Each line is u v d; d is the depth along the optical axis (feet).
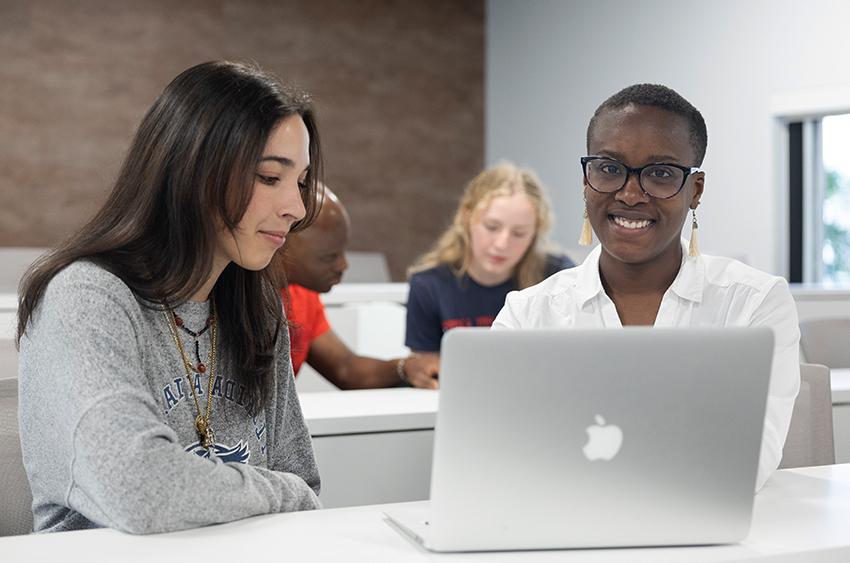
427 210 22.90
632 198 5.05
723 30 18.53
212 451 4.87
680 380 3.72
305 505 4.60
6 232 18.98
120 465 3.99
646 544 3.90
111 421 4.07
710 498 3.86
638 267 5.33
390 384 8.91
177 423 4.78
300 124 4.70
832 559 3.96
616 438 3.73
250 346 5.03
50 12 19.21
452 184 23.17
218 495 4.15
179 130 4.60
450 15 23.06
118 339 4.34
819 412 6.12
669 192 5.05
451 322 9.93
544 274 9.98
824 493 4.84
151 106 4.75
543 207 9.80
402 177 22.61
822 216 17.93
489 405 3.62
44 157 19.22
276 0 21.22
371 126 22.26
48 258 4.60
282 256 5.24
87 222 4.81
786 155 18.04
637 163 5.05
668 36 19.45
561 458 3.71
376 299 12.06
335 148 21.86
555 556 3.81
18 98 19.01
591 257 5.58
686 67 19.20
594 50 20.89
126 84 19.86
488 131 23.50
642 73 19.93
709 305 5.33
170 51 20.25
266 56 21.17
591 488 3.76
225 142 4.54
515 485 3.72
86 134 19.56
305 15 21.53
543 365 3.62
